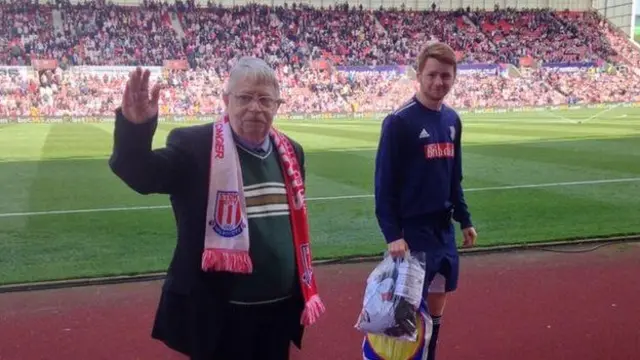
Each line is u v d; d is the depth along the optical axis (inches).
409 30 1978.3
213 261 93.2
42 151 692.7
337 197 414.0
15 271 247.6
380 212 134.8
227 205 94.5
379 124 1208.2
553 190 434.9
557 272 248.1
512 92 1710.1
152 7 1825.8
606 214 357.4
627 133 879.7
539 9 2176.4
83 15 1705.2
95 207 379.2
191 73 1606.8
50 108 1382.9
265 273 99.0
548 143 753.0
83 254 274.7
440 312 147.6
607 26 2103.8
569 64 1830.7
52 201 398.0
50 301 214.7
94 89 1459.2
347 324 192.1
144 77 84.0
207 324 96.5
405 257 132.6
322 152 678.5
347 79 1688.0
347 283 235.5
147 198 408.2
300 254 103.7
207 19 1841.8
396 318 127.3
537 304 210.2
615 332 185.5
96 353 171.2
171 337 98.9
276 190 101.0
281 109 1552.7
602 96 1731.1
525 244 289.9
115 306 209.9
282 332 105.1
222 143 96.0
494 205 385.7
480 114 1498.5
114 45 1635.1
